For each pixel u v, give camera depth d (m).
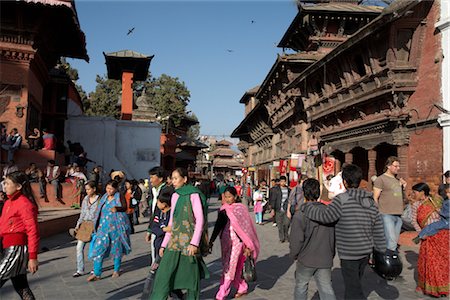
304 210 5.23
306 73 22.66
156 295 5.23
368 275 8.46
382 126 16.97
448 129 13.66
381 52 16.55
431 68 14.73
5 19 17.50
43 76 21.48
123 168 27.86
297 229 5.17
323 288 5.13
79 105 31.56
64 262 9.73
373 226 5.28
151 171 7.94
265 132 41.47
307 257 5.15
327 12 25.27
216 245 12.59
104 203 8.23
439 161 14.07
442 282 6.68
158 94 62.34
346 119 20.73
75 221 15.70
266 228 17.52
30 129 19.19
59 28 20.27
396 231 8.03
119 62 34.66
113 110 62.03
